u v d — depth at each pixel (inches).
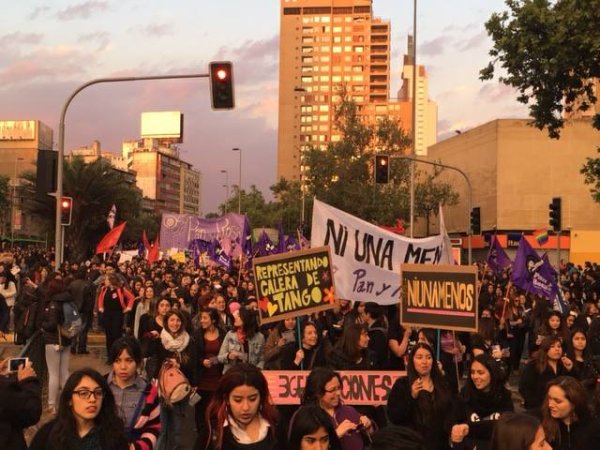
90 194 1921.8
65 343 402.0
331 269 297.3
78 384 162.4
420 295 276.1
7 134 5068.9
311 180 2257.6
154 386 209.0
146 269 948.0
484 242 2461.9
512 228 2455.7
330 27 6097.4
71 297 407.8
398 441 124.1
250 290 665.0
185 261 1314.0
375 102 5964.6
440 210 395.5
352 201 2126.0
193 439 356.5
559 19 738.2
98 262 1051.3
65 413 162.7
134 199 2212.1
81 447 160.9
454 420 221.3
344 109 2239.2
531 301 652.1
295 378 272.5
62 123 708.0
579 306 704.4
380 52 6072.8
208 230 1106.7
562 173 2443.4
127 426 197.6
